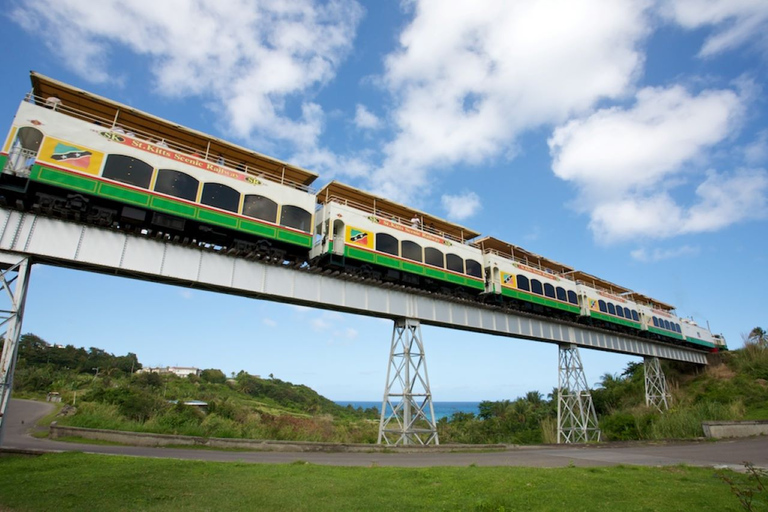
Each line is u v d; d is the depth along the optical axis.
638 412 49.28
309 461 18.45
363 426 72.50
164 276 21.31
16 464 14.43
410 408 27.73
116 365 128.00
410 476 13.47
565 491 11.44
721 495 11.12
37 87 19.98
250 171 26.50
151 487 11.35
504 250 39.25
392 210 32.12
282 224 24.22
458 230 35.66
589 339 44.06
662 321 54.38
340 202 29.56
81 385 87.06
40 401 65.06
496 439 65.62
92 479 12.20
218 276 22.92
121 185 19.56
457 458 21.38
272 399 122.50
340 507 9.70
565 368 41.53
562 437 47.12
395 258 27.98
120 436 23.03
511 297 35.22
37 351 116.81
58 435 24.81
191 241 23.12
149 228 21.52
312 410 114.88
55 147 18.38
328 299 26.44
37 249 18.27
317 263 26.73
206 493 10.85
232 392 116.00
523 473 14.31
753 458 20.05
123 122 22.42
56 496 10.51
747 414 39.00
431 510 9.58
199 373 141.25
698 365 63.94
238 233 22.94
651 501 10.51
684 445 27.94
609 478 13.46
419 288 31.38
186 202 21.19
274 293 24.56
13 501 10.11
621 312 47.25
